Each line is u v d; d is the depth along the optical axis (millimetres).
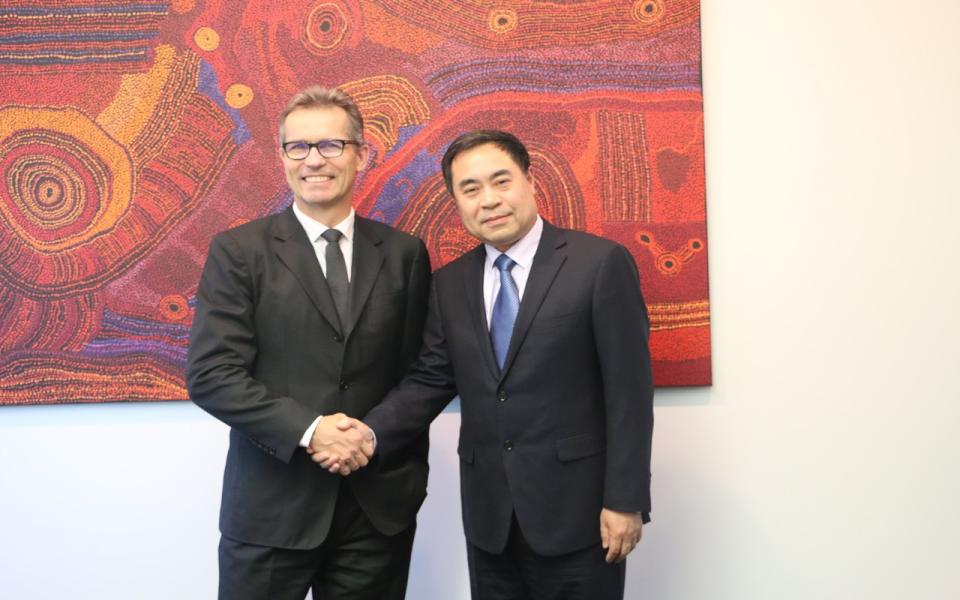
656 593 1895
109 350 1853
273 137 1867
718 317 1894
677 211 1868
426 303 1650
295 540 1401
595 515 1379
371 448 1412
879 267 1890
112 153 1858
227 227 1866
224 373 1386
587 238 1475
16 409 1871
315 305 1455
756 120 1901
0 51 1858
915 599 1878
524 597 1479
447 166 1498
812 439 1888
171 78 1863
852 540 1887
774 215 1894
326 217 1530
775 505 1889
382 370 1526
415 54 1878
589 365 1419
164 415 1884
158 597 1881
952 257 1885
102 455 1873
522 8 1877
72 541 1871
